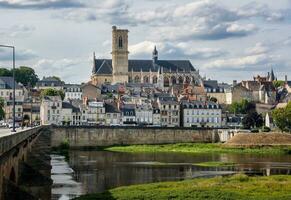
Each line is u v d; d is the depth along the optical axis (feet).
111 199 393.50
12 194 255.91
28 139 429.38
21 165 360.69
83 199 394.52
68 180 515.91
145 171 610.65
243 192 421.18
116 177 549.13
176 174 581.94
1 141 232.73
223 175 570.87
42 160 469.98
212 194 409.69
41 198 369.30
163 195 406.82
